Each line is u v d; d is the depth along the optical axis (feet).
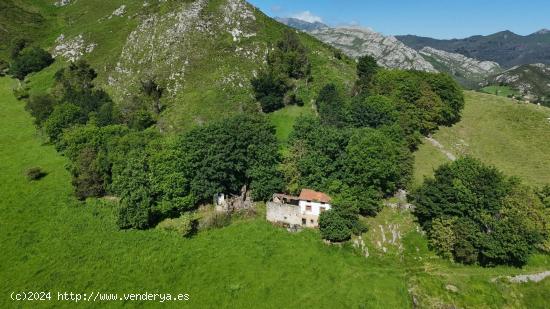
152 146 279.69
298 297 196.85
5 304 193.06
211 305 192.44
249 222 257.14
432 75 380.99
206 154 270.87
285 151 299.58
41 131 386.73
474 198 229.86
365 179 255.50
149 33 464.24
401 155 283.59
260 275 210.18
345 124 330.75
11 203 280.51
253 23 469.16
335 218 239.91
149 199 254.88
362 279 209.87
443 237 228.02
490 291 203.72
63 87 435.53
